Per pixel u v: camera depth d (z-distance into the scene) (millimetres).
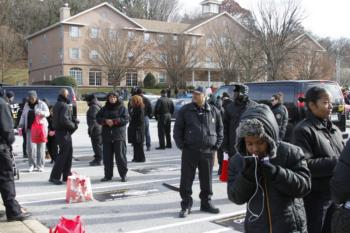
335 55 52844
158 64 52375
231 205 6867
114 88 49406
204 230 5625
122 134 8586
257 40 33312
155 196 7449
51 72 57875
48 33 58406
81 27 54344
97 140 10578
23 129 11234
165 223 5930
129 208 6684
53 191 7855
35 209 6641
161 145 13641
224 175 6402
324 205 3693
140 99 10938
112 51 49156
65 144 8445
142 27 53312
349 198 2818
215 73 51938
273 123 2887
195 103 6309
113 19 54125
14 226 5566
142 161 11133
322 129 3779
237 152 3016
